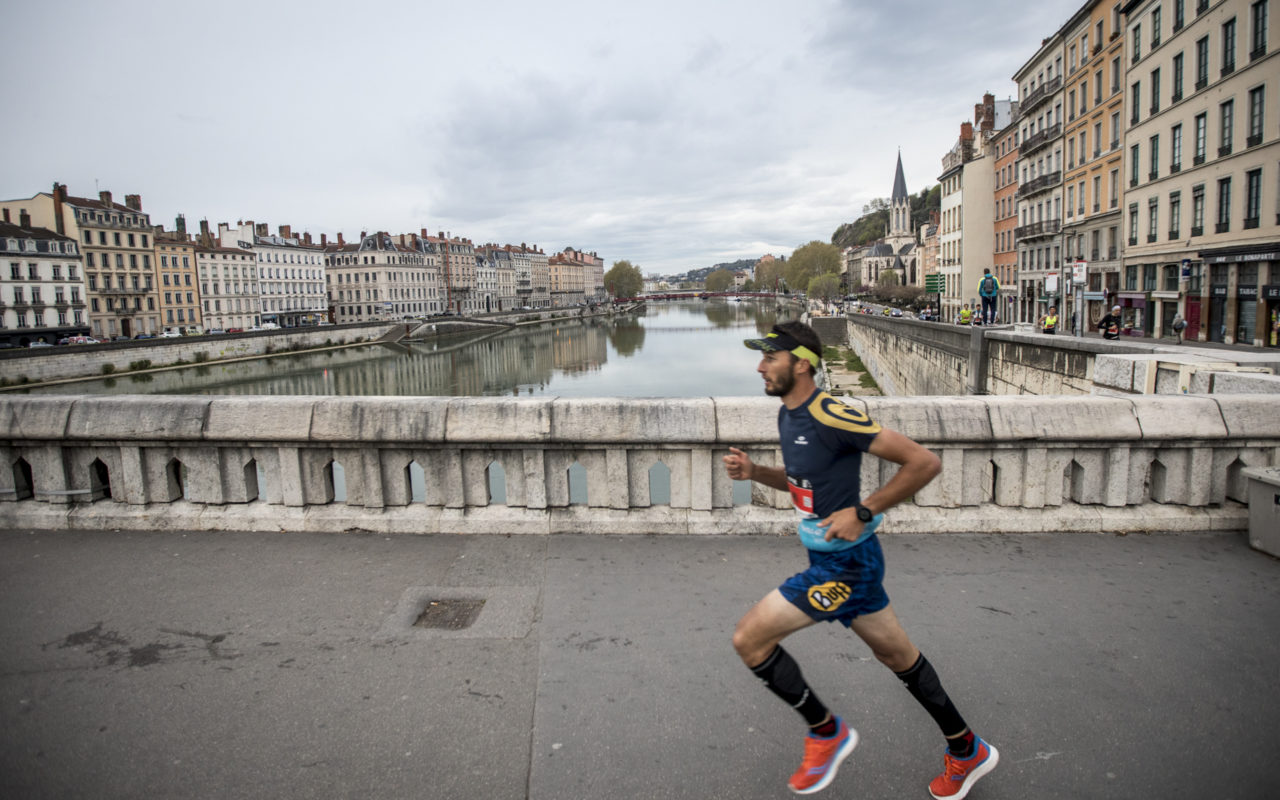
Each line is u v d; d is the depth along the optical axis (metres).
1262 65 26.50
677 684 3.64
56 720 3.41
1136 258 36.81
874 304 106.00
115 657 3.96
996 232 64.50
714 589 4.71
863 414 2.67
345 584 4.85
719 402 5.73
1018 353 20.44
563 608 4.46
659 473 24.23
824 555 2.76
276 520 5.94
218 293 105.38
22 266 78.50
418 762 3.09
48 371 60.16
